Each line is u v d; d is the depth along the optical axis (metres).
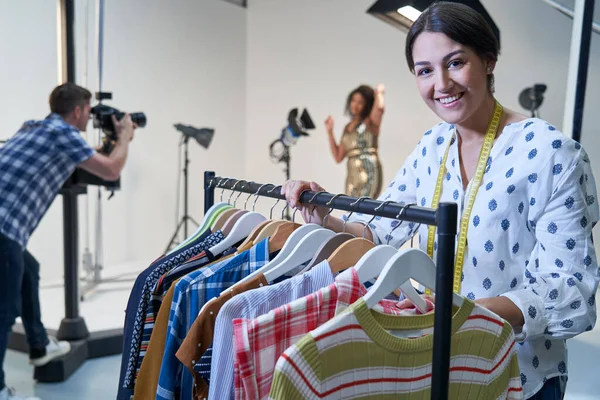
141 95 5.13
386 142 5.31
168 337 1.07
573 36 1.67
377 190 4.78
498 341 0.86
